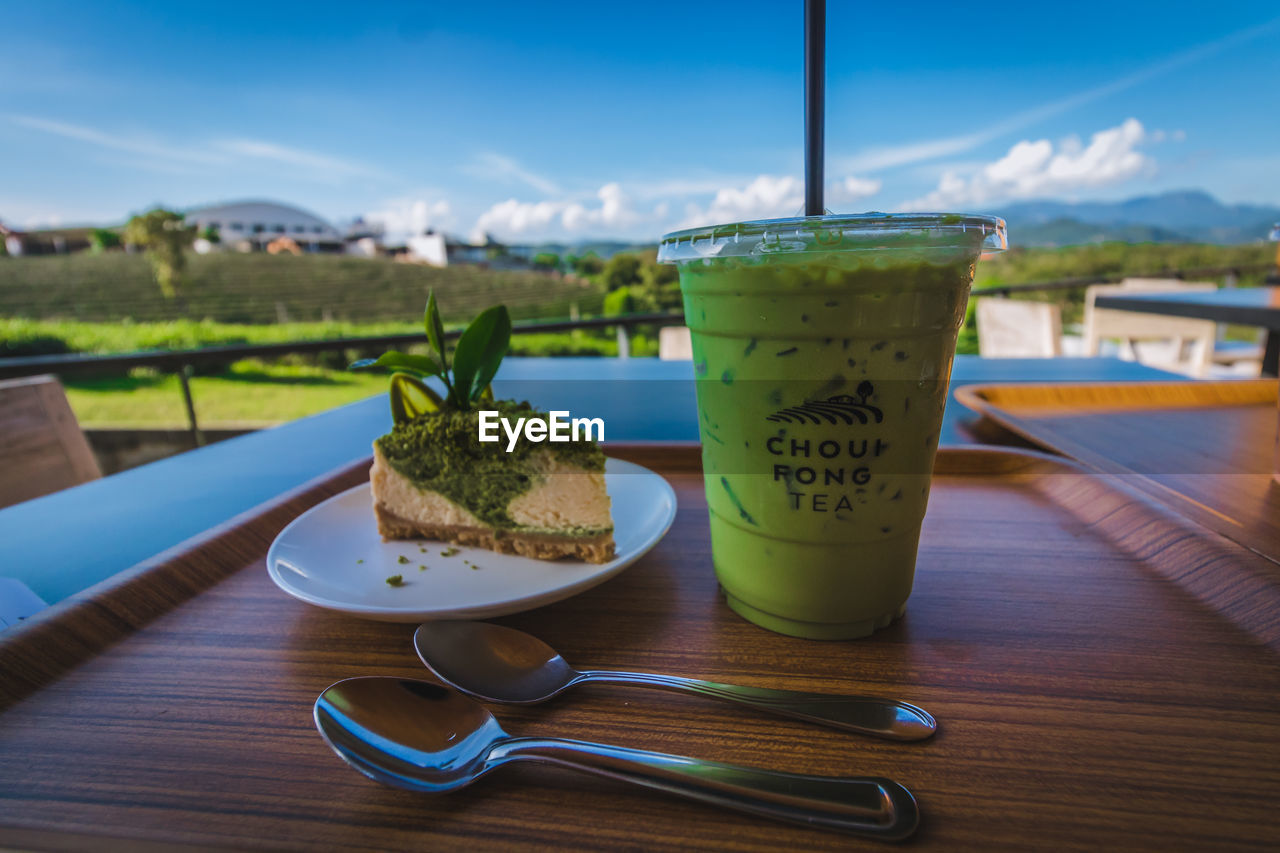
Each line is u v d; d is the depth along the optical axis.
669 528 0.29
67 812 0.16
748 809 0.15
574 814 0.16
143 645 0.22
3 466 0.51
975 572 0.25
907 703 0.19
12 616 0.25
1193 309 1.03
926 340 0.19
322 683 0.20
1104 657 0.20
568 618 0.23
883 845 0.15
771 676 0.20
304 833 0.15
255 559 0.28
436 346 0.30
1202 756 0.17
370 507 0.32
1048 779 0.16
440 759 0.17
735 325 0.20
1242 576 0.23
